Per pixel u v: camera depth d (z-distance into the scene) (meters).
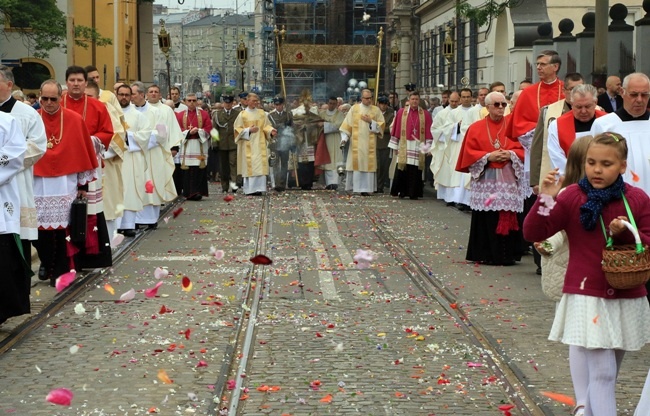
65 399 5.95
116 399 7.05
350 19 53.53
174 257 13.43
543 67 12.25
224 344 8.63
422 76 51.75
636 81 8.51
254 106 23.41
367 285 11.48
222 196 23.16
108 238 12.13
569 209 6.02
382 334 8.99
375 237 15.55
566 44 22.95
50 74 42.31
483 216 12.94
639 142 8.62
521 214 12.93
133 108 15.52
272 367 7.91
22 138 8.88
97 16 46.41
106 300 10.48
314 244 14.70
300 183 25.06
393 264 12.99
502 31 32.69
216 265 12.75
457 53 40.75
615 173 5.91
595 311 5.94
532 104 12.32
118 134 13.31
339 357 8.20
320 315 9.84
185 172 21.88
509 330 9.16
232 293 10.92
